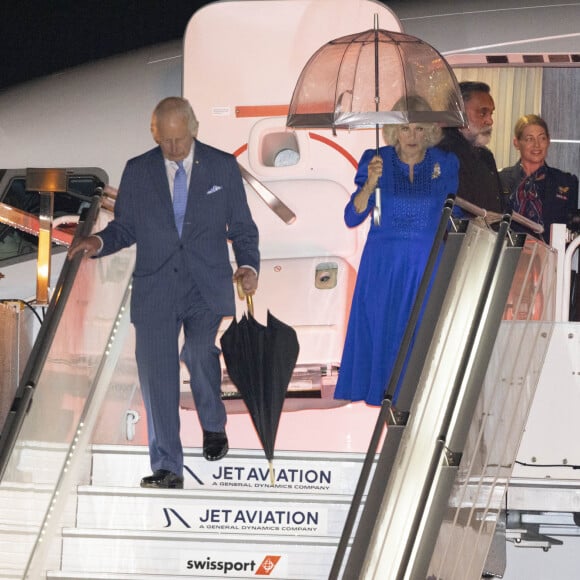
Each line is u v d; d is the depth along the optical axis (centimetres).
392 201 2108
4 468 1652
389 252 2103
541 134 2855
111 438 2280
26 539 1806
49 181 2438
